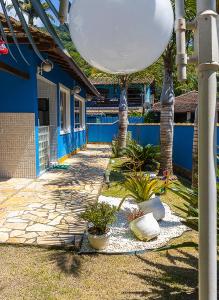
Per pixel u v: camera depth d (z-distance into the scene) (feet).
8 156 28.66
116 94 108.47
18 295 10.87
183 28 4.31
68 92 43.88
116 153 47.96
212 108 4.11
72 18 4.23
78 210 19.88
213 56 4.03
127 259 13.70
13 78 27.48
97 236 14.16
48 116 36.70
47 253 13.99
